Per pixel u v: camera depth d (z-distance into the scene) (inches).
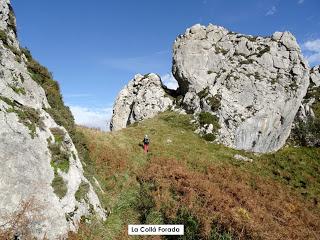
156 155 1255.5
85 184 785.6
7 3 900.6
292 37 1958.7
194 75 1913.1
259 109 1702.8
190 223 776.3
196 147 1450.5
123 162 1075.3
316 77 2138.3
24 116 717.3
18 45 903.7
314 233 927.0
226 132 1621.6
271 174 1327.5
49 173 696.4
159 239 735.7
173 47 2105.1
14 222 587.5
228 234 756.0
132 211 850.8
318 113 1855.3
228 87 1784.0
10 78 770.2
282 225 922.1
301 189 1245.1
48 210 647.1
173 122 1736.0
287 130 1774.1
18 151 661.9
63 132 812.0
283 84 1803.6
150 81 2228.1
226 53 1971.0
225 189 1045.2
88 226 715.4
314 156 1594.5
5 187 611.2
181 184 986.7
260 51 1925.4
